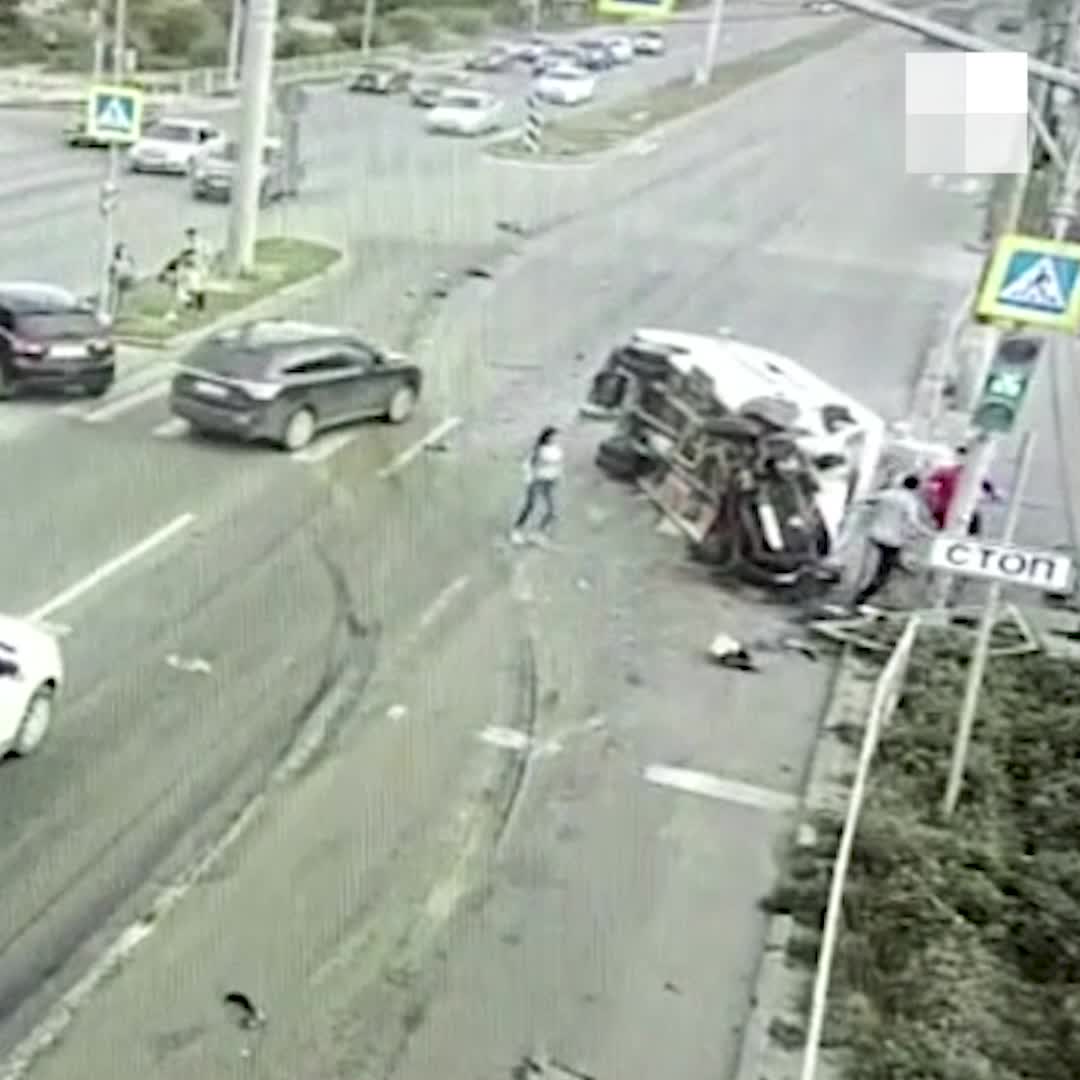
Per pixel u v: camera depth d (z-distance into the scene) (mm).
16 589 30703
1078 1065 20000
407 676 29391
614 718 28781
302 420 40625
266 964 20891
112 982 20141
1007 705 29531
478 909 22625
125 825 23516
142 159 74312
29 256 56469
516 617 32562
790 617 34281
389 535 36000
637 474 41062
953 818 25562
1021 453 40094
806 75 141250
